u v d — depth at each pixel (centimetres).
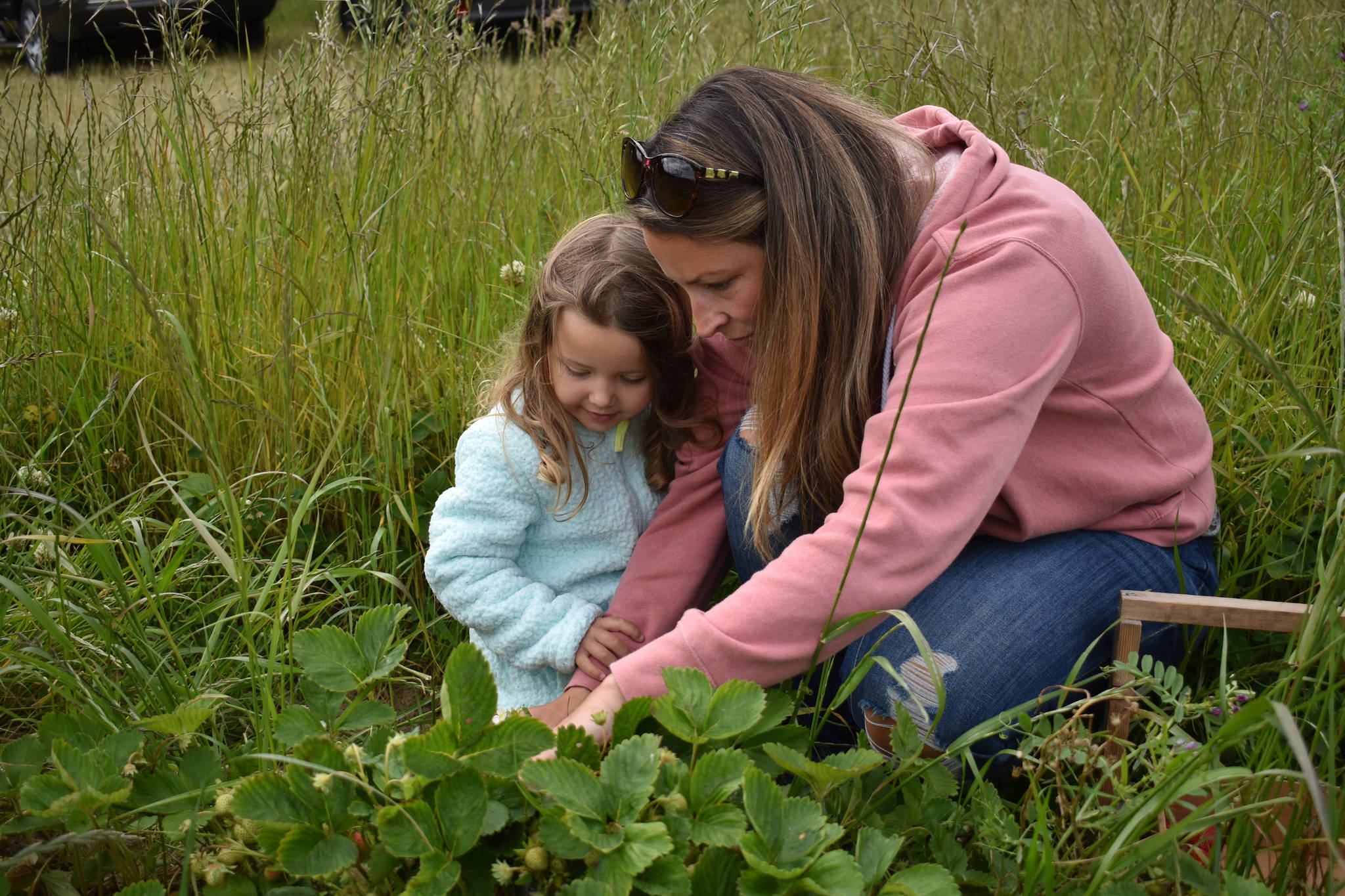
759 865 112
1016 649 157
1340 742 144
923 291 151
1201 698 172
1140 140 280
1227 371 217
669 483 200
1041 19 379
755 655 140
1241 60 282
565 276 174
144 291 161
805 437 160
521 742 127
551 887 122
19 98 253
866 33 372
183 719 138
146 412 243
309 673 137
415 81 271
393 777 124
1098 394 158
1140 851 121
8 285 251
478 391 230
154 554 207
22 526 209
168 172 269
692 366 189
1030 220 150
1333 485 174
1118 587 164
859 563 139
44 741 143
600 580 198
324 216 258
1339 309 226
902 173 156
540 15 340
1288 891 130
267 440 234
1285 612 151
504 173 289
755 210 148
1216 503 190
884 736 164
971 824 139
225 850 128
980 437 142
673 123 153
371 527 228
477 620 183
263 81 265
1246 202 258
